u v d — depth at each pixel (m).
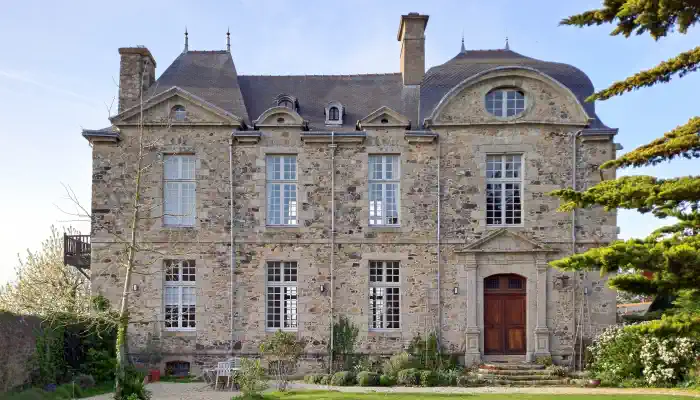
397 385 18.91
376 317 21.11
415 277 21.05
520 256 20.95
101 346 20.12
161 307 20.97
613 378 18.92
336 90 23.64
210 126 21.44
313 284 21.06
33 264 30.67
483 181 21.27
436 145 21.41
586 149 21.27
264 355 20.66
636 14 8.09
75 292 27.98
